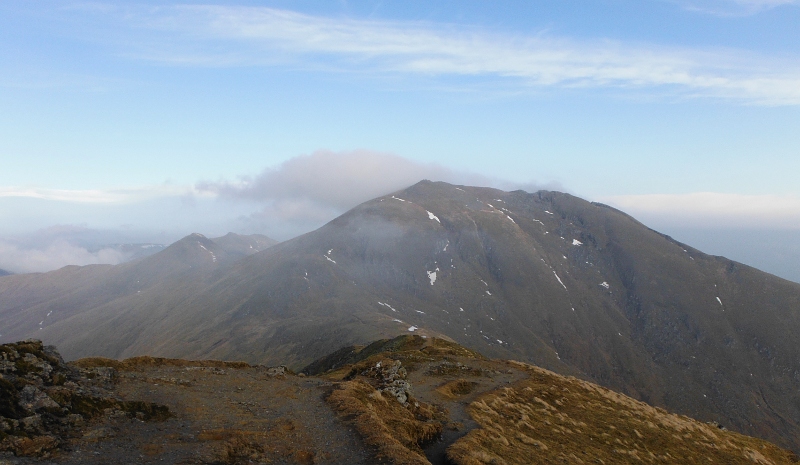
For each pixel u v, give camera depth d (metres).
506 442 31.27
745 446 54.22
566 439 37.91
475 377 55.31
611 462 35.25
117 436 20.23
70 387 24.28
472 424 34.22
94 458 17.78
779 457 56.47
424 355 69.69
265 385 33.66
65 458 17.39
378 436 23.05
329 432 23.89
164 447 19.53
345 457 20.83
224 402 27.84
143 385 29.03
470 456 25.58
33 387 21.59
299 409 27.80
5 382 20.80
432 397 42.59
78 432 19.86
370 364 45.53
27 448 17.17
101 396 24.31
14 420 18.48
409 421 28.70
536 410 44.38
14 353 24.25
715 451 47.91
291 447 21.34
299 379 37.88
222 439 21.12
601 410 50.88
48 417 20.17
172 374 33.47
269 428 23.62
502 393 46.56
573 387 58.59
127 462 17.72
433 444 28.70
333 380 39.78
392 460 20.33
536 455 31.16
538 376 60.50
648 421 51.66
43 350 26.98
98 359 32.47
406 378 40.38
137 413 23.14
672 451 43.19
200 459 18.58
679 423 54.47
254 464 19.12
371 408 28.59
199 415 24.67
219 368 37.97
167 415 23.95
